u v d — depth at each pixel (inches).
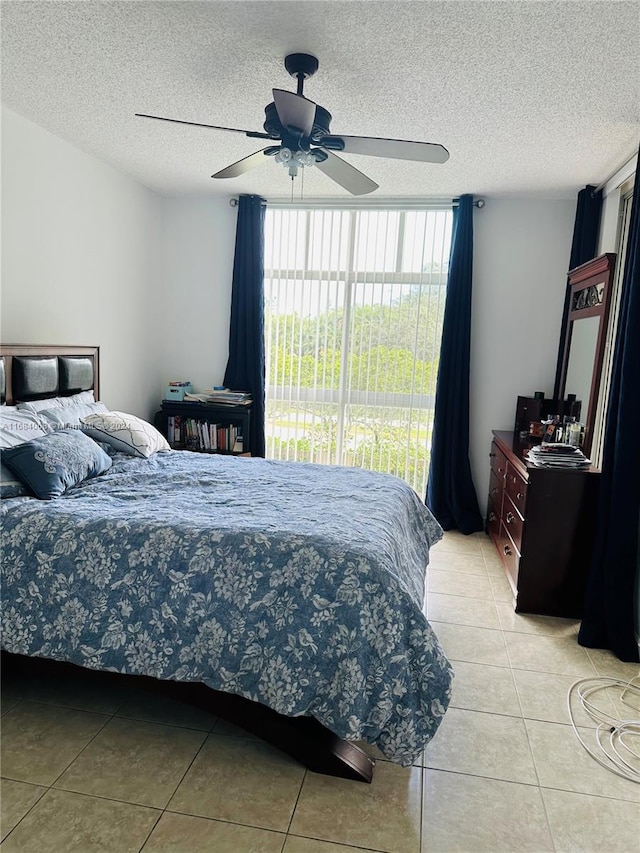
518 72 92.9
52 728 80.3
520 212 169.3
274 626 72.5
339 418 186.4
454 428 173.3
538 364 173.6
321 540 77.2
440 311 177.2
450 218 173.5
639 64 88.2
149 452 128.9
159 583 76.5
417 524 116.5
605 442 108.3
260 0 76.2
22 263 123.8
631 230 107.5
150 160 147.2
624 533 103.4
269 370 188.4
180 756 75.4
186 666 74.3
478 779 73.0
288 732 74.0
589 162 134.5
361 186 107.1
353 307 181.8
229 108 113.4
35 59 94.7
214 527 80.6
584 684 95.3
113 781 70.4
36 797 67.4
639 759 77.5
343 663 69.7
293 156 89.7
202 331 189.2
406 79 97.1
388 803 68.5
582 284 147.5
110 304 158.9
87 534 80.5
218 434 180.2
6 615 79.0
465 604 125.0
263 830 63.9
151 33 85.7
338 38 85.0
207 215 184.1
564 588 120.0
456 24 79.8
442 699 69.9
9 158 117.5
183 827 63.9
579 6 74.0
